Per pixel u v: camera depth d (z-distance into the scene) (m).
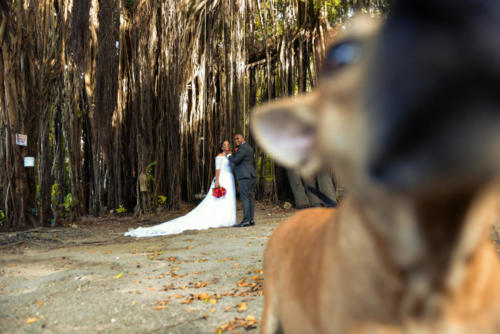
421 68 0.52
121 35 11.62
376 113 0.59
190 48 11.91
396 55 0.54
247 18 12.00
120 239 7.51
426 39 0.52
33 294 3.95
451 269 0.83
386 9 8.64
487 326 0.87
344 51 0.78
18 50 8.38
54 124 10.34
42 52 8.79
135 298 3.82
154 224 9.67
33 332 3.08
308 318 1.21
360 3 9.14
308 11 12.27
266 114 1.14
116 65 10.74
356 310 0.94
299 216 1.74
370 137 0.62
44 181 8.93
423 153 0.55
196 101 12.91
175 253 5.93
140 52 11.19
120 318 3.32
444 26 0.51
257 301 3.65
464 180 0.58
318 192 1.65
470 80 0.50
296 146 1.11
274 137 1.14
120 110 11.69
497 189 0.64
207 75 12.32
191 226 8.65
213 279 4.44
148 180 11.52
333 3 11.41
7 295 3.98
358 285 0.93
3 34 8.19
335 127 0.82
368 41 0.68
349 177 0.80
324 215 1.59
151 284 4.31
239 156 8.59
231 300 3.72
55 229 8.37
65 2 9.52
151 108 11.59
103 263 5.35
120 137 11.66
